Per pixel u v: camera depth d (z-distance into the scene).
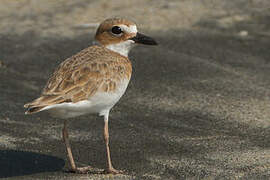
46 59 15.61
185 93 13.62
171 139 11.27
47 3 19.88
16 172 9.64
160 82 14.23
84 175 9.64
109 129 11.71
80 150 10.70
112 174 9.69
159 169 9.96
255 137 11.40
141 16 18.56
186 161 10.27
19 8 19.47
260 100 13.25
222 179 9.55
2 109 12.42
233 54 16.09
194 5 19.53
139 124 12.00
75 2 19.86
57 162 10.14
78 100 8.98
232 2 19.72
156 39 16.88
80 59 9.53
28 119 12.00
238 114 12.51
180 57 15.70
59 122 11.95
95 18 18.42
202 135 11.49
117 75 9.55
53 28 17.80
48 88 9.02
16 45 16.55
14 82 14.09
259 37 17.31
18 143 10.80
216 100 13.24
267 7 19.31
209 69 15.02
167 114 12.53
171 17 18.58
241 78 14.54
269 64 15.55
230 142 11.14
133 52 15.95
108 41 10.21
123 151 10.70
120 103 13.06
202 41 16.88
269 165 10.06
